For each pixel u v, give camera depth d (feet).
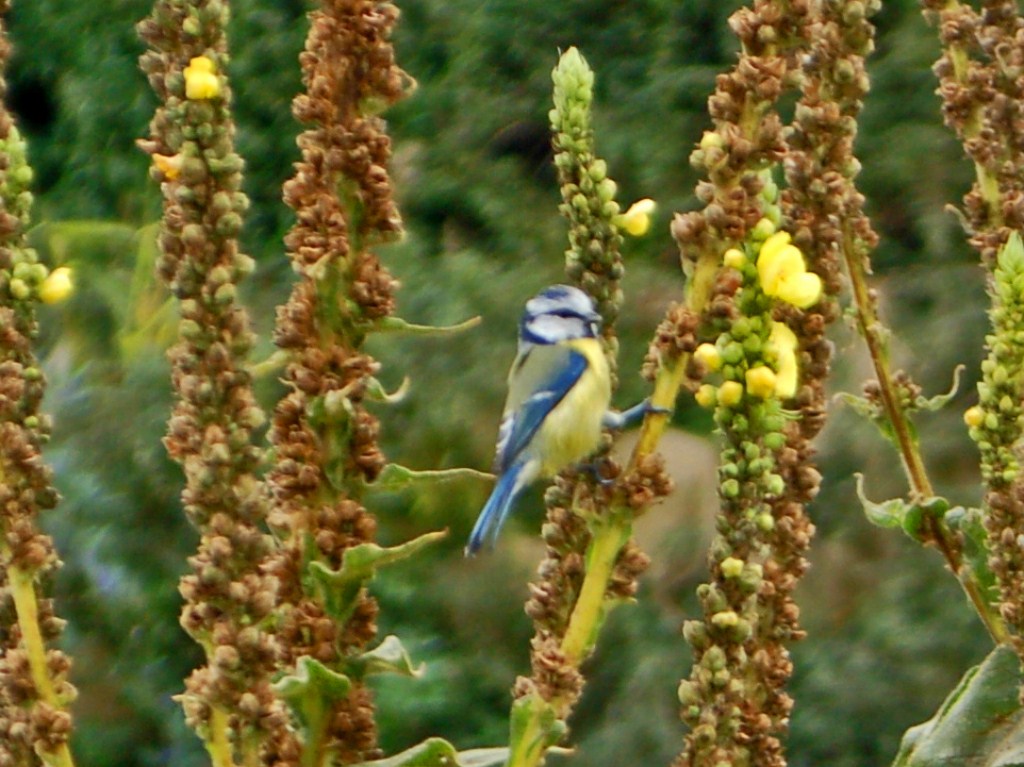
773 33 19.33
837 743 56.29
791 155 21.57
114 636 54.08
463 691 57.36
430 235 73.72
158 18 19.60
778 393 19.07
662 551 58.54
